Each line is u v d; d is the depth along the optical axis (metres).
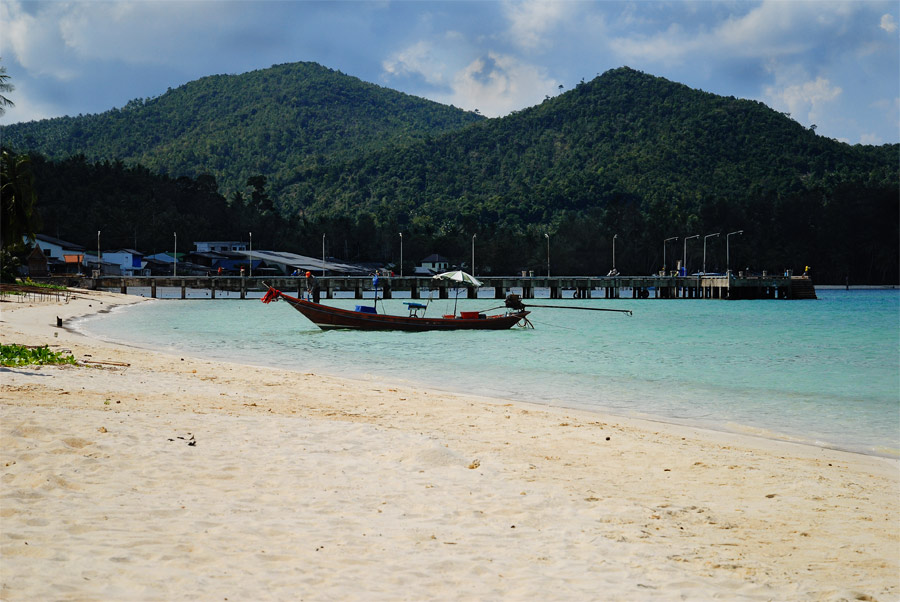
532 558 7.38
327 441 12.40
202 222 174.25
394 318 45.94
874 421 18.97
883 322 62.78
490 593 6.42
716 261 188.38
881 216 199.00
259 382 21.22
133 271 131.50
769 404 21.52
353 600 6.06
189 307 76.50
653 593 6.60
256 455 11.05
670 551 7.82
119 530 7.34
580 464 12.19
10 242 78.06
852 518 9.52
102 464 9.83
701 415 19.59
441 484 10.05
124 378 19.62
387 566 6.91
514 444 13.62
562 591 6.54
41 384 16.77
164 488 9.03
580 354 35.34
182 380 20.34
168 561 6.59
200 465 10.20
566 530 8.35
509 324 49.09
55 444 10.53
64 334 35.75
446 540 7.78
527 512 8.96
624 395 22.95
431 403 18.48
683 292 118.81
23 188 77.25
